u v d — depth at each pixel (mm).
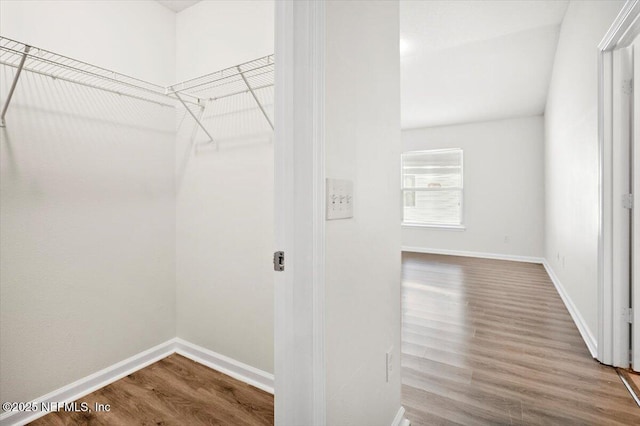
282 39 916
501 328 2697
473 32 3205
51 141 1690
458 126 6023
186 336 2258
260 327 1899
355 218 1137
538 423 1562
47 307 1686
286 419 937
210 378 1985
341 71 1044
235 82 1970
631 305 2021
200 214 2156
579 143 2740
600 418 1592
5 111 1499
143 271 2117
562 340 2465
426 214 6410
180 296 2283
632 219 1991
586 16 2420
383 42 1359
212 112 2080
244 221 1946
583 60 2523
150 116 2143
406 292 3715
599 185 2100
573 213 3035
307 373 912
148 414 1660
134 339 2076
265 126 1854
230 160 1999
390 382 1462
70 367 1775
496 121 5695
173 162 2283
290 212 905
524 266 5055
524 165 5480
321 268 915
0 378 1535
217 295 2080
